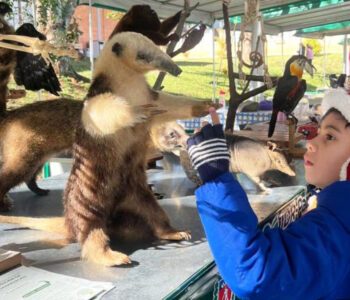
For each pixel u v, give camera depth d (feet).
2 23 4.93
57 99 6.24
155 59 4.05
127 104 3.95
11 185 5.86
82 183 4.16
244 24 7.48
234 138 6.77
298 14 15.28
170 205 6.16
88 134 4.12
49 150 6.02
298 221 2.75
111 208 4.44
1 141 5.99
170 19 4.88
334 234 2.58
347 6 14.43
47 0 10.78
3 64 5.28
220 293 4.45
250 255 2.48
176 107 4.42
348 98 2.93
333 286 2.60
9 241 4.69
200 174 2.79
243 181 7.54
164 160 9.92
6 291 3.40
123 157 4.32
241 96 7.50
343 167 2.93
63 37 10.57
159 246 4.57
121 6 11.53
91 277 3.77
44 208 6.17
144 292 3.47
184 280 3.69
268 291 2.47
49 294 3.34
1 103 5.92
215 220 2.62
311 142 3.14
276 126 9.40
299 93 7.59
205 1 12.57
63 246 4.56
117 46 4.06
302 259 2.48
